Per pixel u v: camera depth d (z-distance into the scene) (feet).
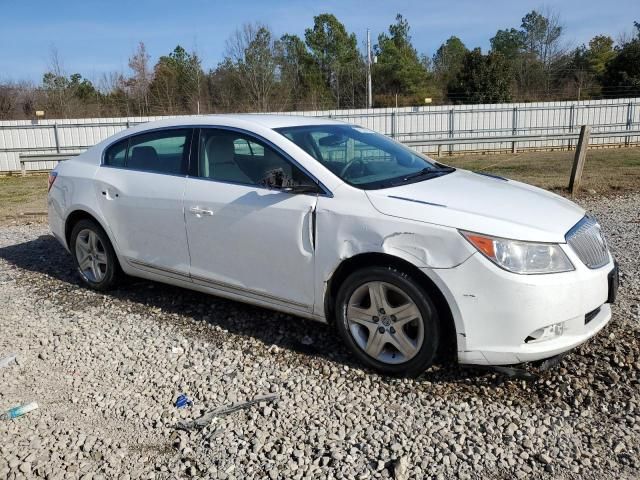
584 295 10.55
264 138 13.21
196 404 10.93
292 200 12.30
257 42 130.11
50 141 63.93
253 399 10.92
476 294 10.36
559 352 10.53
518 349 10.35
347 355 12.57
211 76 134.82
